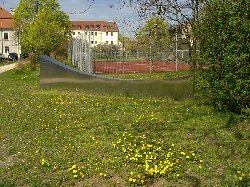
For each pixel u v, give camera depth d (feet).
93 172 27.07
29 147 33.17
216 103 41.96
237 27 38.14
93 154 30.89
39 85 72.79
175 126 38.81
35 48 146.20
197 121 40.04
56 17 165.37
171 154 29.53
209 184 24.80
